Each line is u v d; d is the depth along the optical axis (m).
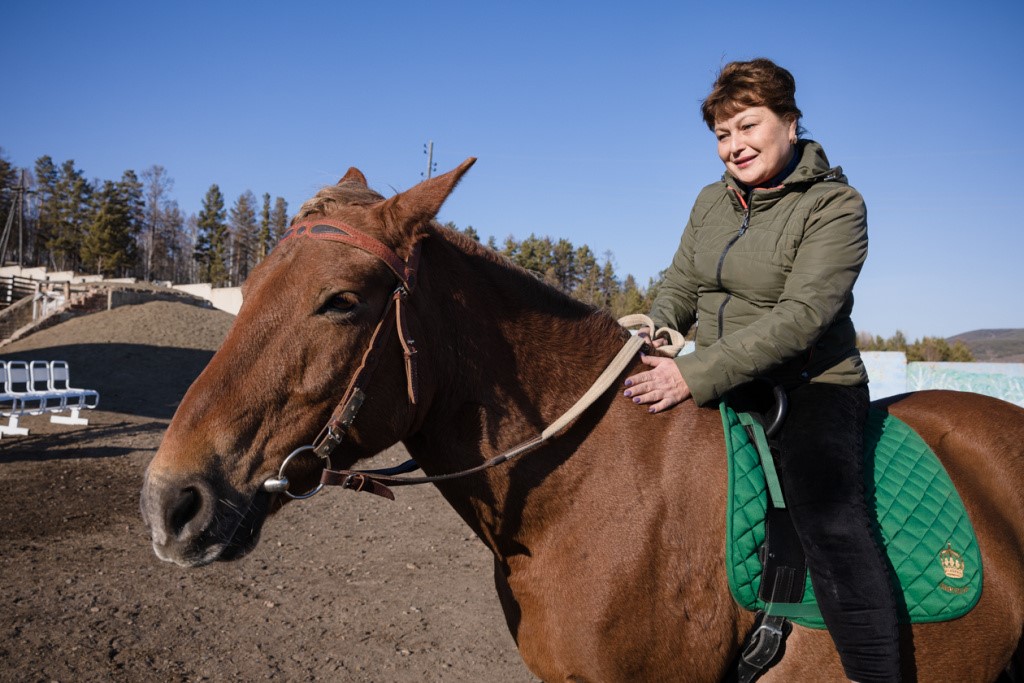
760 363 1.87
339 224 1.70
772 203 2.10
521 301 1.96
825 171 2.05
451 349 1.83
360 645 4.38
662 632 1.77
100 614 4.60
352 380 1.64
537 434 1.90
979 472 2.16
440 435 1.87
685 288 2.50
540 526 1.87
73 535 6.20
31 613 4.54
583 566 1.81
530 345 1.94
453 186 1.74
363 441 1.70
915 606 1.83
